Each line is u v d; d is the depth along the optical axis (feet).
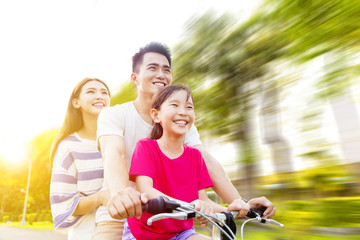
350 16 13.66
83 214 6.49
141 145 4.97
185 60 21.45
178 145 5.14
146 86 6.32
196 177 5.29
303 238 12.84
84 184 6.92
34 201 97.25
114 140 5.52
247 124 17.79
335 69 13.93
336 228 12.72
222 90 19.22
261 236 13.74
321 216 13.14
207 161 6.13
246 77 18.31
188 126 5.06
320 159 14.66
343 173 14.62
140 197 3.76
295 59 15.33
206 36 20.68
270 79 16.98
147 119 6.36
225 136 18.47
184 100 4.99
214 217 3.88
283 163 15.87
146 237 4.65
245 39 18.48
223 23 19.86
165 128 5.03
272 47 16.74
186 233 4.69
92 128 7.36
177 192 4.95
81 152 7.07
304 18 15.19
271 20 16.92
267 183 16.30
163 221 4.57
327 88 14.12
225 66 19.07
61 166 6.97
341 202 13.19
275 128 16.40
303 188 15.14
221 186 5.90
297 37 15.58
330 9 14.26
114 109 6.07
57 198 6.75
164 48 6.58
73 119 7.27
